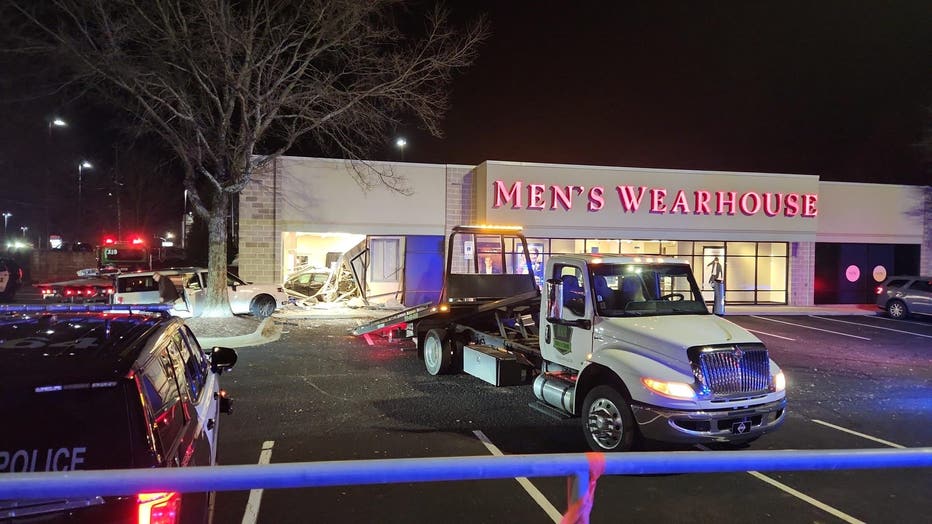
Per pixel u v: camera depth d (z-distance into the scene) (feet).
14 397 8.71
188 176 52.85
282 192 68.85
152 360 10.64
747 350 19.80
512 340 30.04
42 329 11.76
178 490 5.90
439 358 33.78
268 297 59.16
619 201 74.54
